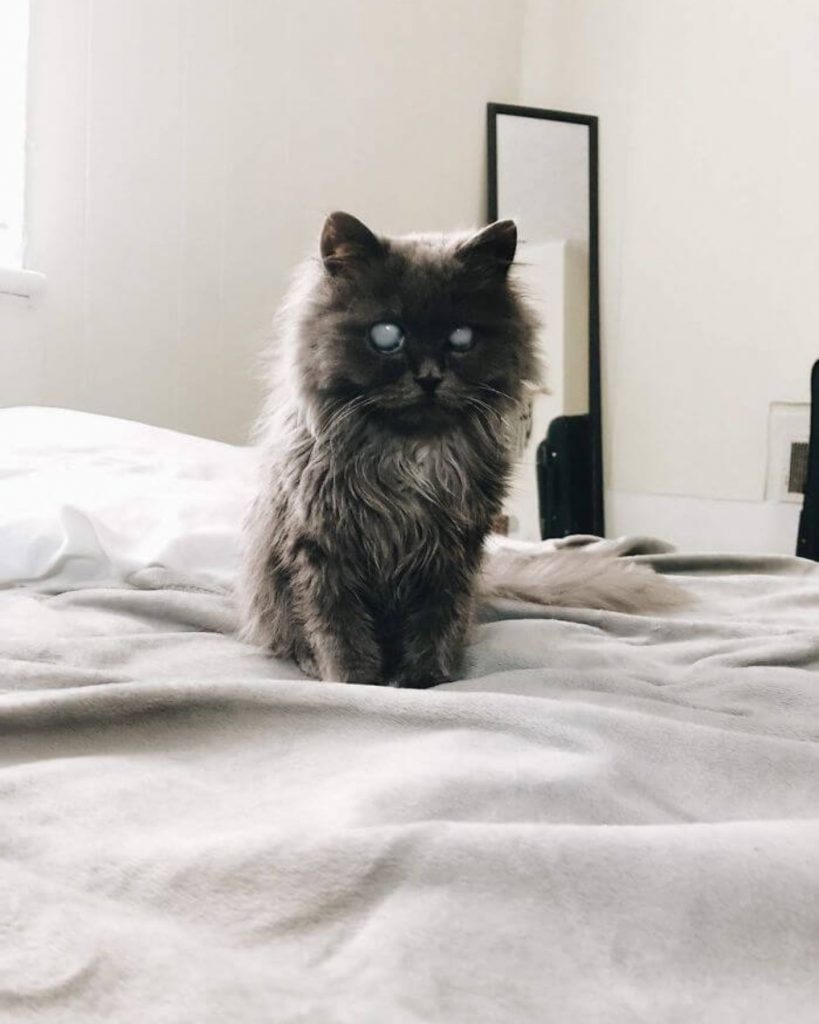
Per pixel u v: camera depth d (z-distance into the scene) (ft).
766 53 10.06
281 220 9.46
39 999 1.90
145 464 6.23
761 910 2.21
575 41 11.73
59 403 7.97
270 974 1.99
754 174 10.22
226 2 8.76
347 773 2.97
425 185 10.85
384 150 10.39
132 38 8.10
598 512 11.30
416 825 2.41
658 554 7.41
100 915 2.18
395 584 4.35
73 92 7.77
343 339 4.09
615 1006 1.95
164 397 8.69
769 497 10.27
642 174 11.17
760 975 2.08
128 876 2.32
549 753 3.09
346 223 4.12
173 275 8.64
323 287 4.22
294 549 4.24
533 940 2.12
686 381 10.87
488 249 4.30
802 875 2.28
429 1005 1.91
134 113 8.20
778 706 3.77
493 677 3.95
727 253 10.48
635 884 2.25
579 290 11.43
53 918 2.14
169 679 3.45
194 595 5.00
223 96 8.86
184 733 3.23
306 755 3.13
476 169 11.34
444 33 10.82
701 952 2.12
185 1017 1.84
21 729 3.11
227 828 2.62
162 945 2.06
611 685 3.89
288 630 4.41
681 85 10.78
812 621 5.40
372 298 4.09
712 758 3.09
